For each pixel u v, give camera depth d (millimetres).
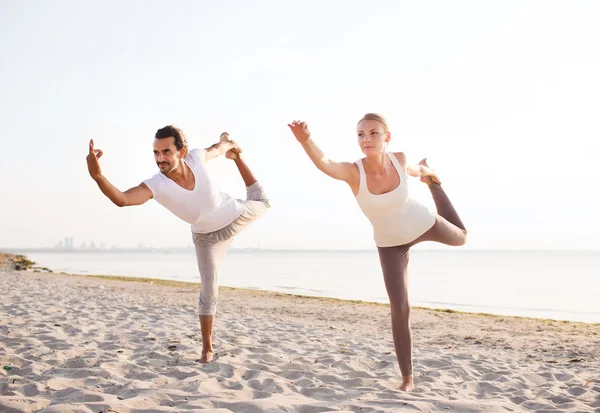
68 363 3938
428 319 9562
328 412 2576
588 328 8594
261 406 2629
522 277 31344
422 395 3289
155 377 3604
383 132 3123
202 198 3668
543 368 5117
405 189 3174
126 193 3270
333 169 3070
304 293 17625
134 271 35438
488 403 2967
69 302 9352
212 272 4168
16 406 2605
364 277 28812
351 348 5766
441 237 3465
